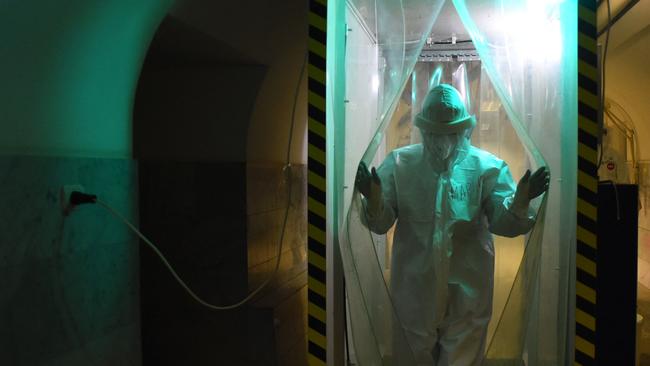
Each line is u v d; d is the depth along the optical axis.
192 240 4.55
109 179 2.83
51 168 2.38
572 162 2.39
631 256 3.08
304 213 6.24
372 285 2.65
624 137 8.70
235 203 4.49
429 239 2.65
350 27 2.68
